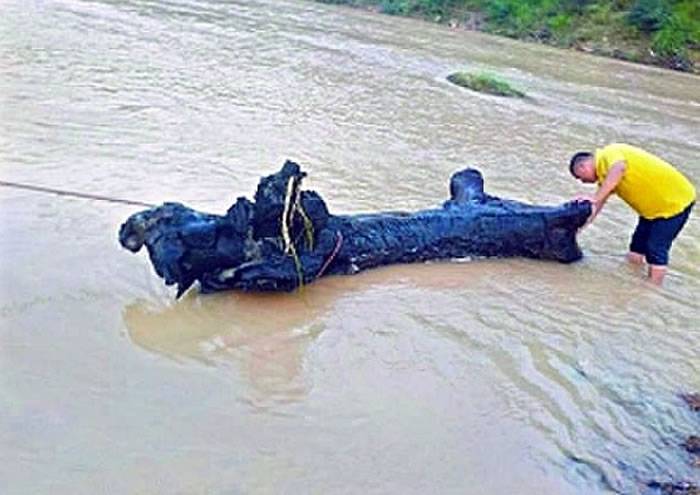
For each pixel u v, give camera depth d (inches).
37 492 166.4
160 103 482.9
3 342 216.5
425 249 306.2
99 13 831.7
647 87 887.7
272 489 175.9
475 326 260.5
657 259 315.6
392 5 1305.4
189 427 193.3
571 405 221.9
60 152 365.1
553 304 285.0
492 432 206.2
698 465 201.6
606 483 191.5
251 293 264.2
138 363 217.0
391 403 213.3
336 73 695.1
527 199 400.5
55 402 195.5
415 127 530.3
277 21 1001.5
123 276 262.1
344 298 270.4
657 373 244.5
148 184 340.8
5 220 287.3
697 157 573.0
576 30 1157.1
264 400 207.9
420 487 182.9
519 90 745.0
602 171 317.7
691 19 1125.1
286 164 266.8
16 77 491.2
